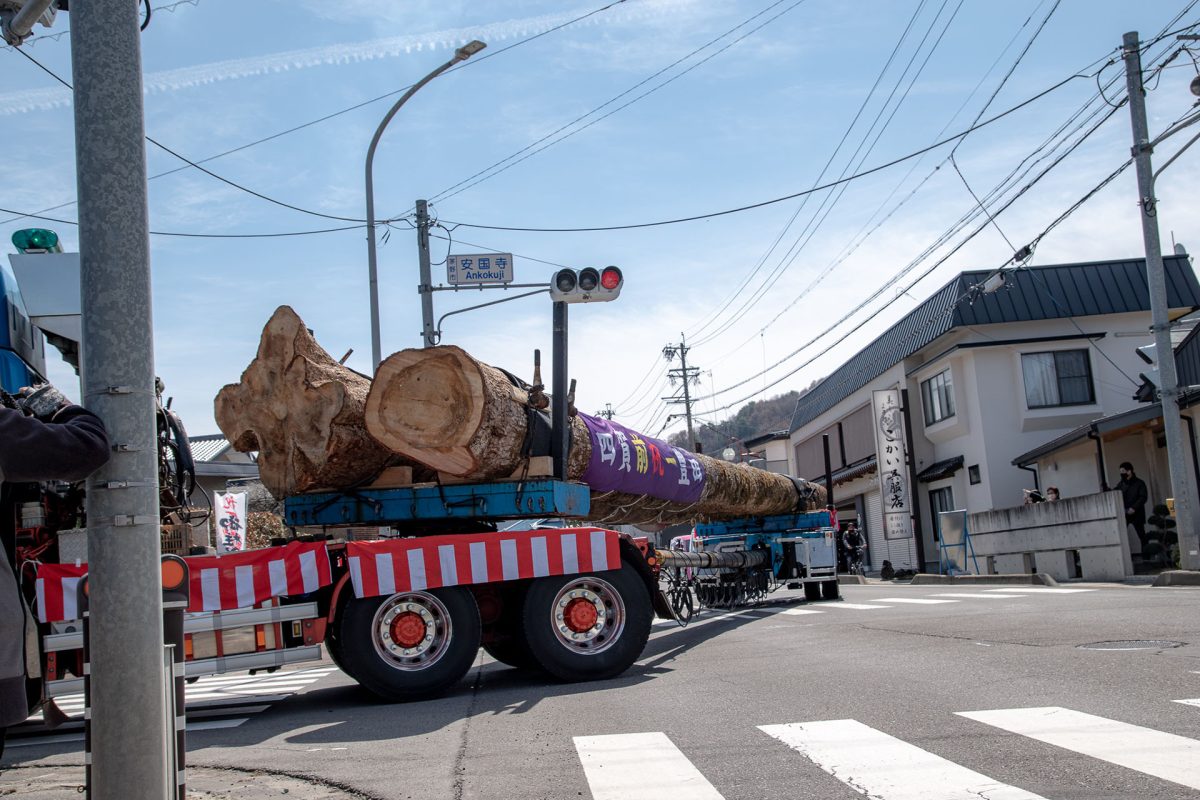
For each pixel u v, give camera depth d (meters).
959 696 7.19
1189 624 10.59
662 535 52.12
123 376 3.57
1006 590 19.80
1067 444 26.53
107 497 3.50
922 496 37.81
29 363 8.81
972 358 33.03
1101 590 17.66
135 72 3.74
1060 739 5.61
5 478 3.24
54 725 8.37
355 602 8.84
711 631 14.77
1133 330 32.62
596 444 11.61
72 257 9.23
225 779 5.96
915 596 19.81
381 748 6.70
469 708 8.32
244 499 18.45
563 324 10.52
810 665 9.52
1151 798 4.42
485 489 9.79
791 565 21.50
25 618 3.48
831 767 5.29
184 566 3.87
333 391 9.34
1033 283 32.88
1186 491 19.38
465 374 9.12
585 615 9.62
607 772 5.48
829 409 49.00
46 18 5.06
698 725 6.77
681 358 62.34
